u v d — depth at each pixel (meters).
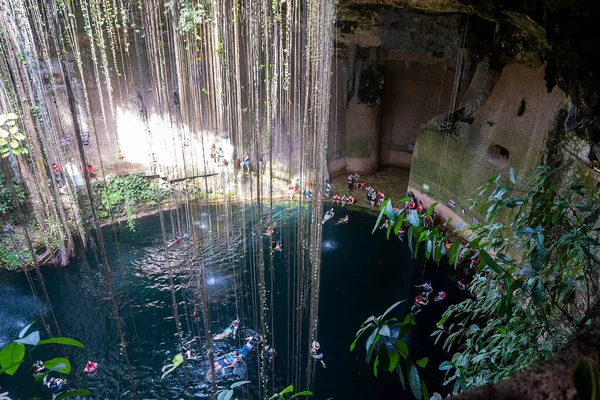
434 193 16.30
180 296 13.45
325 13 9.58
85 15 13.23
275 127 17.11
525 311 3.16
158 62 14.42
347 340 12.19
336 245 15.70
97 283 13.79
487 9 9.60
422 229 2.78
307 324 12.59
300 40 13.55
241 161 18.11
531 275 2.78
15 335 12.11
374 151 19.39
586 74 6.30
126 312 12.92
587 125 7.23
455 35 14.02
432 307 12.86
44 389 10.43
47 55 12.34
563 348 1.31
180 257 14.73
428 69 17.70
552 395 1.20
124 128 18.23
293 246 15.29
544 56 9.99
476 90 14.35
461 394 1.27
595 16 5.61
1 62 11.33
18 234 14.60
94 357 11.65
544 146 10.85
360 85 17.86
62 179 15.41
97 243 15.25
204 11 12.70
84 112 17.05
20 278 13.82
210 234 14.76
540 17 7.44
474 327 3.82
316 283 9.55
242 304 12.81
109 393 10.86
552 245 3.29
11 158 13.95
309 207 14.05
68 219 15.41
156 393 10.88
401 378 2.09
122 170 18.16
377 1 13.16
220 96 15.03
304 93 14.24
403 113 19.16
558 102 10.64
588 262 2.77
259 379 10.91
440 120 15.72
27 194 15.16
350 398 10.66
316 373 11.29
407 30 14.80
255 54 12.33
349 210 17.55
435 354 11.45
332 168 19.20
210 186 17.69
